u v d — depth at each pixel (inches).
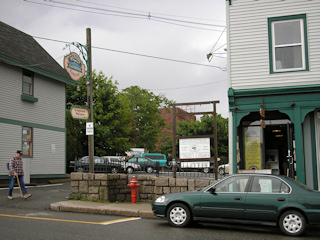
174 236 319.3
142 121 2144.4
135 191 506.3
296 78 490.0
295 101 487.2
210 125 1547.7
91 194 511.2
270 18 510.0
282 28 508.4
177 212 366.9
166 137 2249.0
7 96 791.1
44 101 909.8
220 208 352.2
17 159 542.6
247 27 514.6
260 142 539.2
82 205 470.0
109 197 505.0
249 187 352.2
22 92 835.4
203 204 358.0
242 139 545.3
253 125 544.7
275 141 559.8
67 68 569.6
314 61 489.1
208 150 497.0
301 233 327.9
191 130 1565.0
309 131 501.0
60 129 964.0
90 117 588.4
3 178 762.2
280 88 487.8
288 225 331.9
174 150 511.2
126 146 1528.1
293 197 334.3
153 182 521.7
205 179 479.2
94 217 418.9
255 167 536.4
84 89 1520.7
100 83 1509.6
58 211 460.8
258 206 340.8
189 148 504.1
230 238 318.7
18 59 807.1
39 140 884.6
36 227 344.2
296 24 504.4
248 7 517.3
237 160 500.1
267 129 560.1
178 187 486.9
